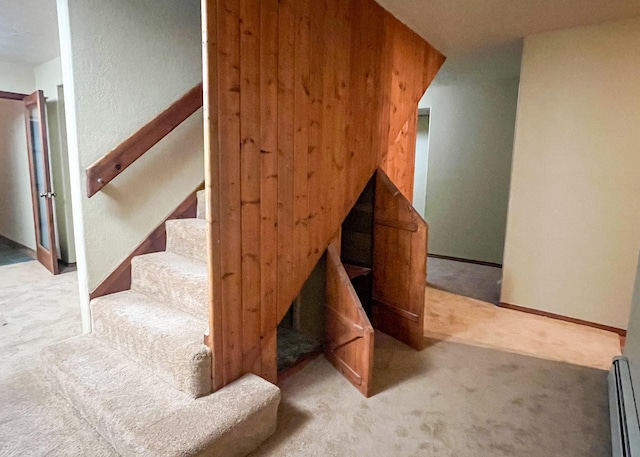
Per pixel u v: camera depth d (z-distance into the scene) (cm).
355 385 212
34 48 363
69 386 172
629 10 254
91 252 218
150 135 225
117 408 153
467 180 490
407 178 353
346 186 240
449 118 491
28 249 499
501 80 452
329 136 218
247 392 167
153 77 237
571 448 169
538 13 259
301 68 192
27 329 263
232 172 164
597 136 288
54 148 423
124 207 231
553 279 315
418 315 257
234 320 174
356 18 226
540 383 221
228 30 154
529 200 319
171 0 242
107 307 207
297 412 189
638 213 280
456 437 174
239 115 163
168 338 172
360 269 287
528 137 313
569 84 293
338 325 228
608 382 218
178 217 260
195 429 143
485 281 417
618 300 292
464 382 220
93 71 209
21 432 161
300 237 208
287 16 180
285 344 258
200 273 204
